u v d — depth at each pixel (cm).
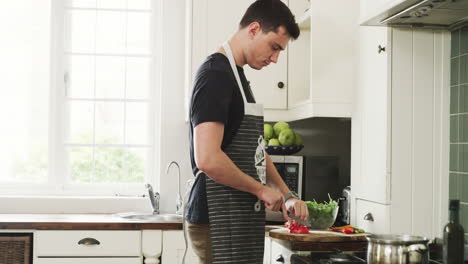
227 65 189
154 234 321
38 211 376
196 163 179
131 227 319
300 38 342
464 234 221
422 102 241
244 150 191
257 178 193
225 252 187
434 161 240
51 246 316
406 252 170
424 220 239
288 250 244
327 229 264
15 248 315
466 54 225
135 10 402
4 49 393
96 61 399
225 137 187
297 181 325
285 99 340
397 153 239
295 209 199
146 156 401
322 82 294
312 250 232
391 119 239
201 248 192
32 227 314
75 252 317
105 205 380
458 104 231
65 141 396
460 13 213
